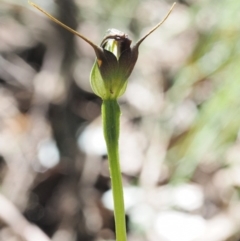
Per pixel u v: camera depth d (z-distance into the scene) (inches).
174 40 23.0
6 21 22.5
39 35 21.7
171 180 16.6
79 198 16.1
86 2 22.7
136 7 24.1
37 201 16.6
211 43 16.5
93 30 23.0
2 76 21.4
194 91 18.9
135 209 16.4
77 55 20.3
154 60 22.7
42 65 21.2
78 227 15.6
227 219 15.6
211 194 17.0
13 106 20.0
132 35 23.4
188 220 15.9
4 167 17.5
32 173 17.2
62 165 17.1
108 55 8.0
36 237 14.9
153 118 19.8
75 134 17.6
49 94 19.4
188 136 16.1
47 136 18.3
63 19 18.8
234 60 15.5
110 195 16.7
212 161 17.6
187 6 25.3
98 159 17.8
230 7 15.8
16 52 22.1
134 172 18.3
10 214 15.3
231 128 14.9
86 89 20.8
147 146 18.9
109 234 15.9
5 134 18.7
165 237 15.4
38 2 19.8
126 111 21.0
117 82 8.0
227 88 14.5
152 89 21.4
